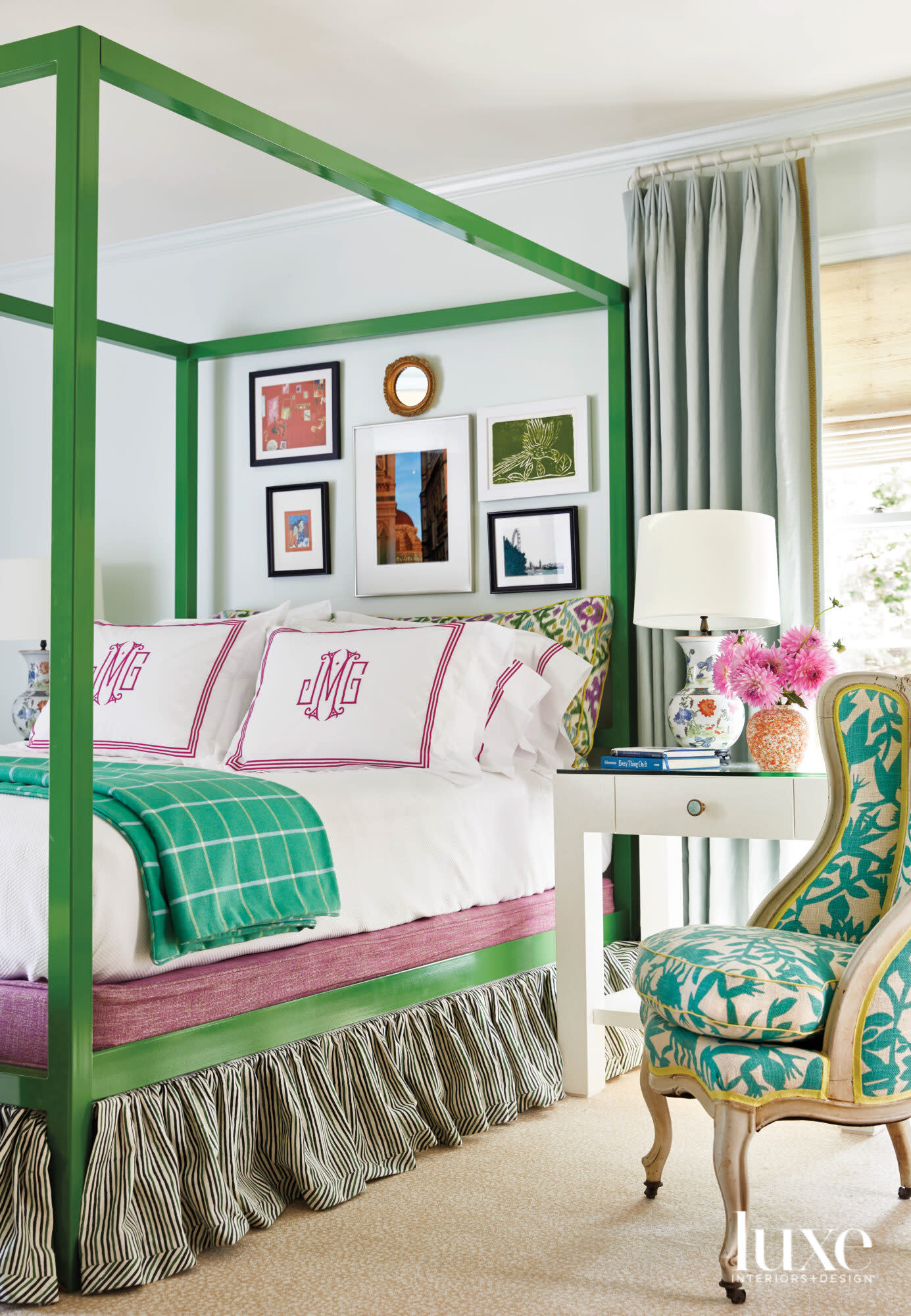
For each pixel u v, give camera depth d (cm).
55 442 196
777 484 349
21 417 499
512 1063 284
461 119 370
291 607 446
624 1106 287
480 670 323
